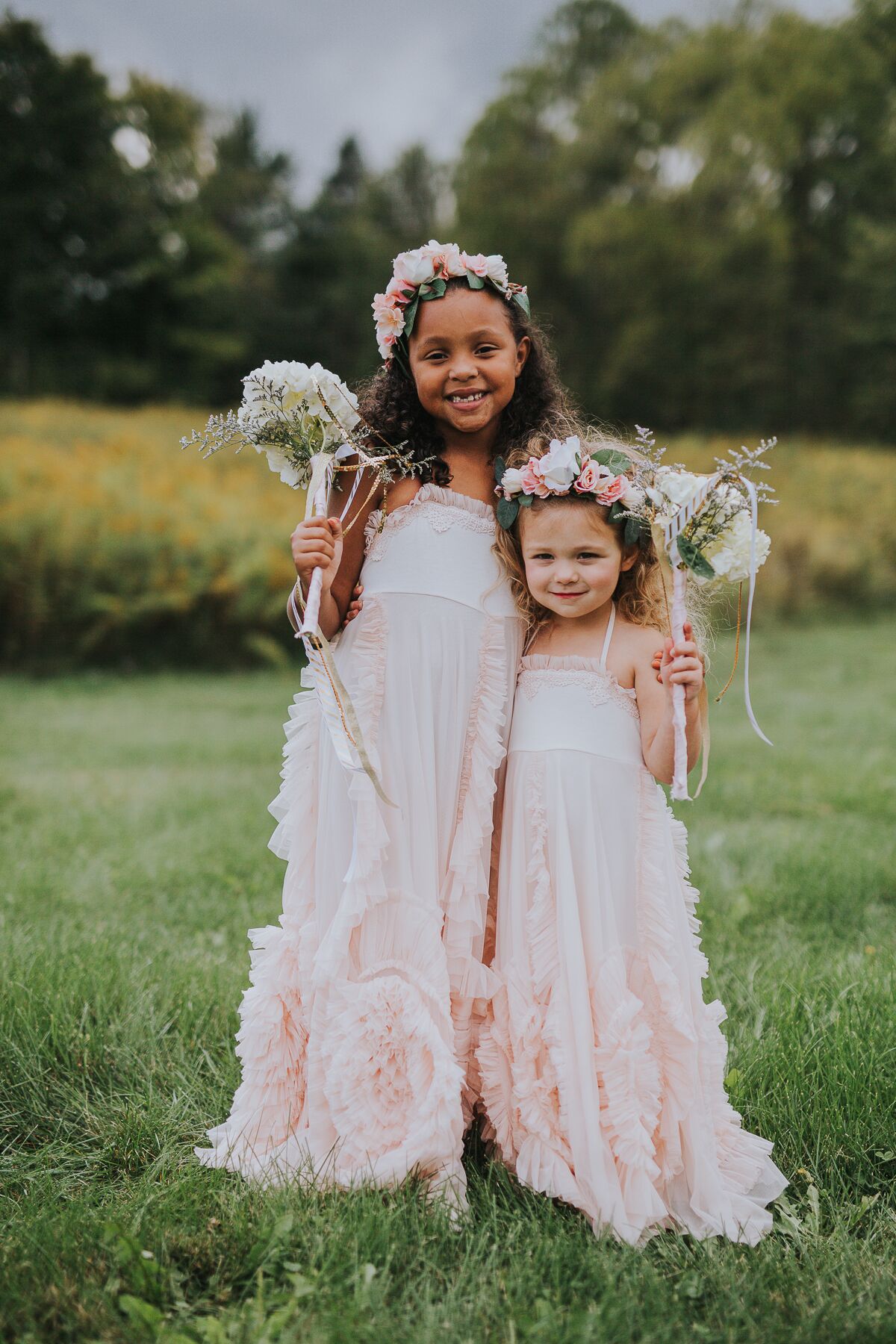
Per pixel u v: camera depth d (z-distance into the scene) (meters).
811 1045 2.78
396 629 2.38
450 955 2.34
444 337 2.39
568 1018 2.25
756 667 11.88
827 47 32.50
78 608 11.59
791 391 33.31
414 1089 2.23
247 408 2.39
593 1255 2.07
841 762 6.86
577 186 34.94
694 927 2.47
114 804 5.92
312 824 2.48
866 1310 1.95
